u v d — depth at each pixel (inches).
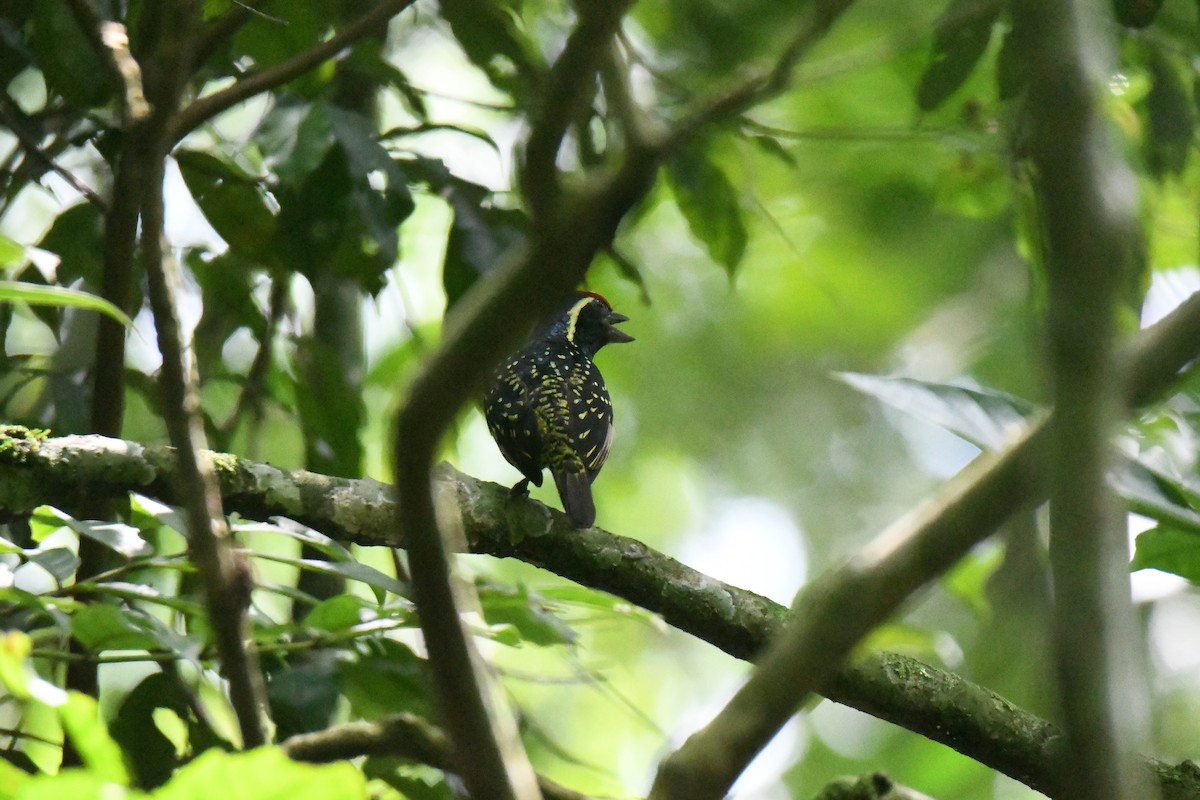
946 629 547.5
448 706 116.6
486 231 330.6
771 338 767.1
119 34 238.1
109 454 254.5
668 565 288.8
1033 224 333.1
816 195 686.5
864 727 613.0
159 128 209.2
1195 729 543.2
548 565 290.8
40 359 382.3
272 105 336.5
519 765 119.2
